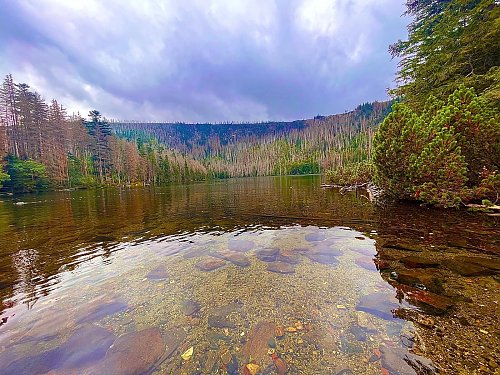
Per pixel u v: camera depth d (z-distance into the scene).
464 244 5.67
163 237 7.99
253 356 2.61
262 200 17.28
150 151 75.75
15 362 2.66
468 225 7.23
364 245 6.13
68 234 8.76
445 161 8.84
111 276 4.99
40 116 46.44
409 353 2.50
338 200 14.62
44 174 39.44
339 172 26.05
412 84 17.23
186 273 4.99
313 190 22.69
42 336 3.11
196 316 3.43
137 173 63.19
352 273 4.56
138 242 7.48
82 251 6.71
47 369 2.54
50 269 5.46
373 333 2.86
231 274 4.82
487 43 12.69
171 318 3.42
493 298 3.41
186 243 7.20
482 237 6.09
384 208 10.88
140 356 2.68
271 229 8.48
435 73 15.41
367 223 8.36
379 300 3.54
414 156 9.73
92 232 8.99
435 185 9.31
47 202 21.50
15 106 43.84
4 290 4.49
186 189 37.38
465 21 13.92
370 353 2.55
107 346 2.87
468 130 8.80
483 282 3.88
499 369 2.23
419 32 17.23
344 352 2.59
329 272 4.68
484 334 2.70
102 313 3.61
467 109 8.90
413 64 16.98
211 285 4.38
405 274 4.33
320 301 3.65
